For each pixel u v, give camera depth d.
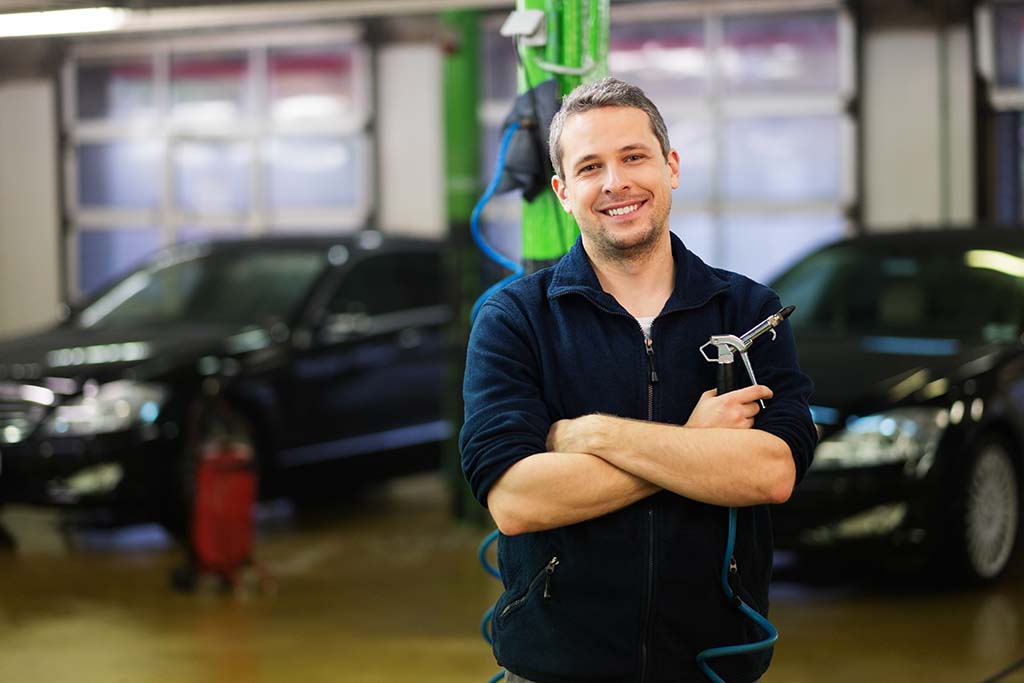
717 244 12.98
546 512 2.76
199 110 14.36
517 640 2.86
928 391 6.80
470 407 2.90
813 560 7.77
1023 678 5.50
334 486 9.41
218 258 9.96
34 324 14.95
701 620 2.81
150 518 8.41
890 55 12.41
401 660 6.00
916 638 6.15
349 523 9.32
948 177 12.34
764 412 2.86
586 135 2.83
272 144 14.13
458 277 8.98
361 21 13.69
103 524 9.36
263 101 14.13
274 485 8.97
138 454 8.17
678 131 12.99
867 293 8.07
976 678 5.54
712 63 12.84
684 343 2.88
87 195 14.77
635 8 12.94
